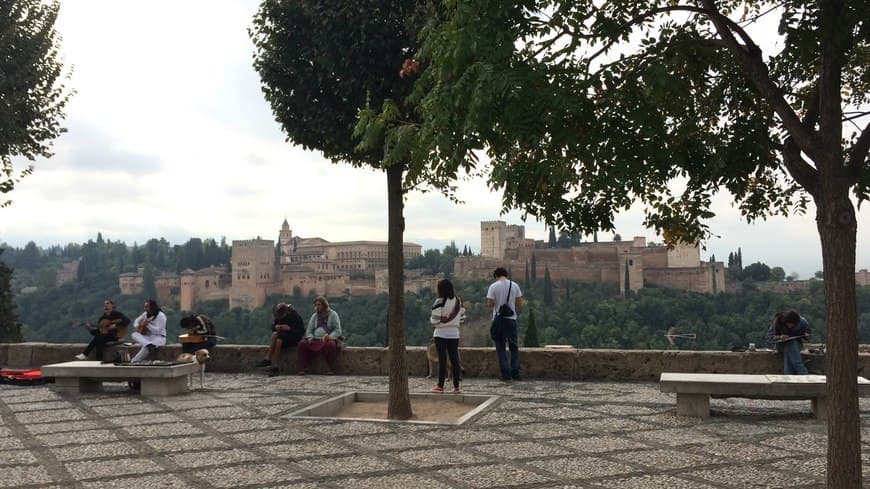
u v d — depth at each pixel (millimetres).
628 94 4293
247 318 127250
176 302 146875
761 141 4570
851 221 3943
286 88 8336
